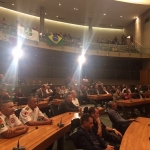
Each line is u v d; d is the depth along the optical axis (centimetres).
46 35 1459
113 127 514
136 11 1886
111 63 2108
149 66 1905
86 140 293
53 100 797
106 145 342
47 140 276
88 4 1712
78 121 363
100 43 1783
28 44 1318
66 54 1706
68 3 1691
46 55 1759
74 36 2197
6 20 1783
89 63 2027
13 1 1625
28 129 317
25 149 226
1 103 308
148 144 292
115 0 1666
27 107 392
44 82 1767
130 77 2130
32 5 1712
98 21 2125
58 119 436
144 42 1948
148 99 938
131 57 1836
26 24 1912
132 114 898
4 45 1221
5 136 274
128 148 272
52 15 1945
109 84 2073
